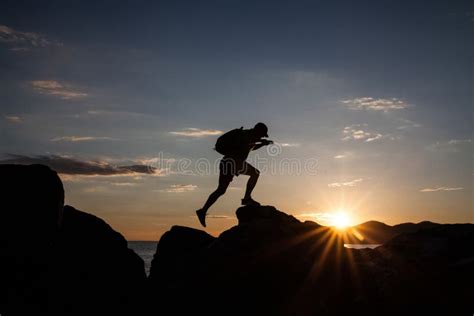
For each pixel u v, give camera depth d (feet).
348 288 31.76
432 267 32.07
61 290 34.47
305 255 32.40
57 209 35.96
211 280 31.81
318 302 30.58
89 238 39.60
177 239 42.75
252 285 31.07
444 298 31.01
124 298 37.47
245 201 36.50
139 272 41.19
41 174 36.04
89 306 35.27
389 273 32.27
